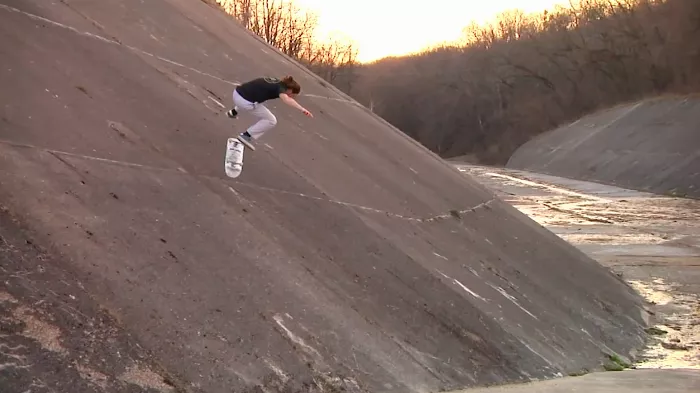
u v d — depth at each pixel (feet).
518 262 42.37
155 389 17.75
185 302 21.65
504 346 30.12
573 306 40.32
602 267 51.67
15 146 23.98
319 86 55.06
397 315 28.35
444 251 37.42
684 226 94.38
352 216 34.58
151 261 22.57
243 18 242.78
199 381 18.89
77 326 18.26
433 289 31.81
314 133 43.42
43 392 15.89
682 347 38.37
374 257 31.91
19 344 16.71
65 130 26.55
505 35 346.95
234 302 22.94
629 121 189.98
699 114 157.79
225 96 38.96
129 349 18.57
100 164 25.94
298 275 26.71
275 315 23.41
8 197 21.45
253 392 19.57
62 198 22.97
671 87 216.74
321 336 23.70
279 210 31.12
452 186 50.14
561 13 295.07
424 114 349.61
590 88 260.21
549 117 272.51
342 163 41.09
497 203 53.06
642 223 98.27
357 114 54.85
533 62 289.53
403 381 23.88
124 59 34.81
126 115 30.25
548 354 31.81
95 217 23.06
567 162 208.13
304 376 21.38
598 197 142.82
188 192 27.73
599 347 36.19
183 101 34.81
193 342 20.16
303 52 280.10
